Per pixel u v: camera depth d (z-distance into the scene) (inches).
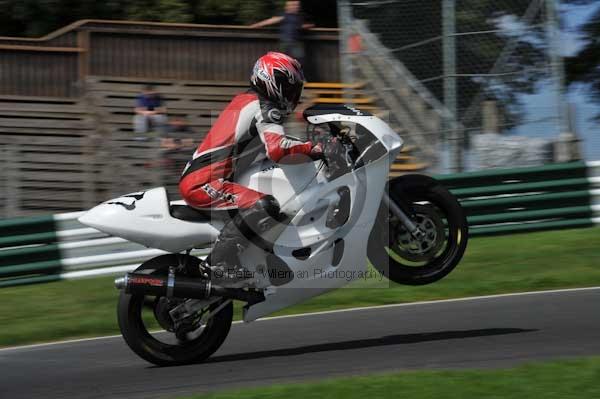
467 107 787.4
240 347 440.5
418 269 411.5
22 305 569.0
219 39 1066.1
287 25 944.3
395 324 462.3
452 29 791.1
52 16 1224.8
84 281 636.1
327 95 885.8
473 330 437.7
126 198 405.7
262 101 390.0
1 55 1048.2
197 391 358.9
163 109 863.1
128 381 382.9
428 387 324.8
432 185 408.8
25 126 907.4
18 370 419.2
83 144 730.8
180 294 389.4
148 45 1061.8
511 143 771.4
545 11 782.5
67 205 727.7
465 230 410.3
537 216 714.8
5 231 638.5
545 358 378.3
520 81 781.3
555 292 521.3
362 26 880.3
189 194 392.5
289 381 364.2
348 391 323.6
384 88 851.4
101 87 968.3
